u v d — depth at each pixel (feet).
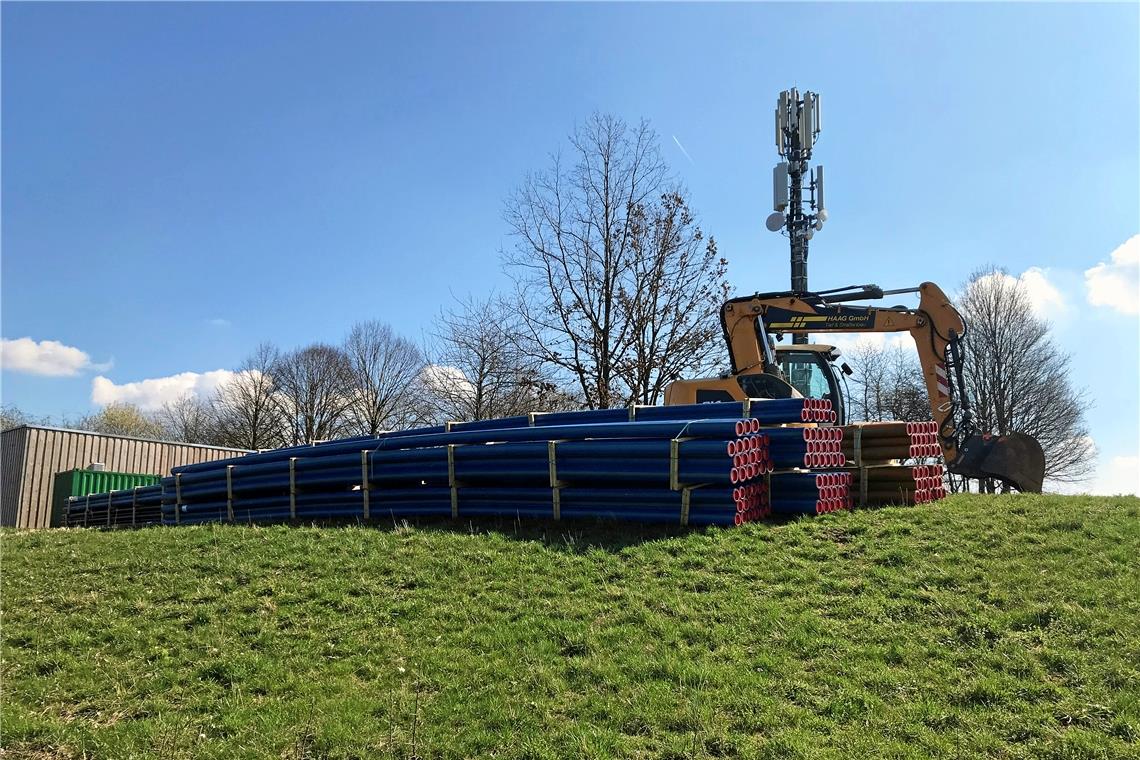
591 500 30.48
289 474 40.75
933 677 16.78
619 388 71.61
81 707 19.51
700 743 14.80
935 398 46.29
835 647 18.39
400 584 25.63
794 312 47.21
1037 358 97.25
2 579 32.04
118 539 37.83
